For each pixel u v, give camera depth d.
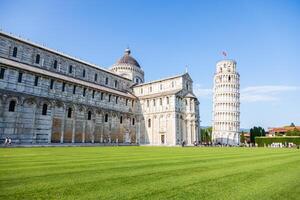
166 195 8.95
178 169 15.61
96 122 72.50
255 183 11.38
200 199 8.51
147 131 87.62
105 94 77.75
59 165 16.77
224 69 141.12
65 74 72.12
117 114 81.12
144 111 90.06
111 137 77.38
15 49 60.31
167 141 80.25
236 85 139.75
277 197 9.00
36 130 55.38
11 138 50.31
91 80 81.50
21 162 18.28
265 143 101.19
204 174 13.68
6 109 49.97
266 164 19.64
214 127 139.88
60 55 71.31
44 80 58.88
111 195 8.77
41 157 23.09
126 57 111.81
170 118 80.81
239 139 133.88
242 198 8.74
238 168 16.67
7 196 8.50
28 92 54.81
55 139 59.72
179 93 83.50
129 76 105.38
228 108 135.88
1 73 50.22
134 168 15.74
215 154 31.88
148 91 95.94
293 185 11.09
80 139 66.56
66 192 9.09
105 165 17.16
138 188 9.94
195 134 85.06
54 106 60.38
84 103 68.88
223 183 11.24
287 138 95.50
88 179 11.60
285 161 22.62
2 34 57.28
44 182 10.77
